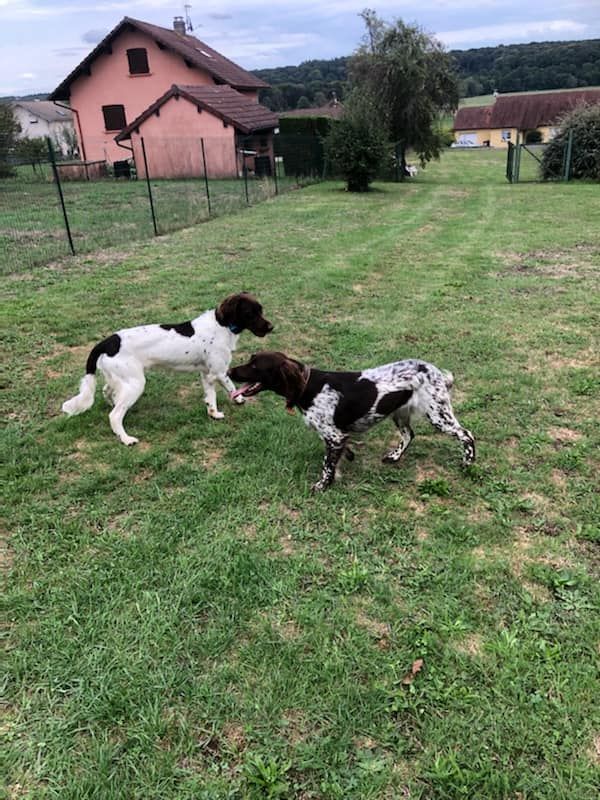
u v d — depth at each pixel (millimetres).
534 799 2039
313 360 5977
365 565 3143
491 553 3225
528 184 22406
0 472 4055
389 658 2562
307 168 24969
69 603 2865
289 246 11445
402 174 25234
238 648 2625
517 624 2725
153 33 28359
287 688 2418
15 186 23953
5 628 2750
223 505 3668
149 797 2043
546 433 4508
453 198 18531
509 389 5227
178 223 13945
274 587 2957
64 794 2041
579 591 2926
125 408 4426
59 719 2309
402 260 10250
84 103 30469
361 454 4270
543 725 2262
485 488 3824
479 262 10000
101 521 3545
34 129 54625
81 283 8797
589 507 3605
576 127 22375
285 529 3453
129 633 2686
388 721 2291
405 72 23797
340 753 2168
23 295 8203
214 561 3135
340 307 7656
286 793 2049
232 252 10969
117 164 26547
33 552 3266
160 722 2273
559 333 6559
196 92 25828
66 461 4219
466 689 2396
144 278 9109
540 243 11438
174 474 4000
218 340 4613
